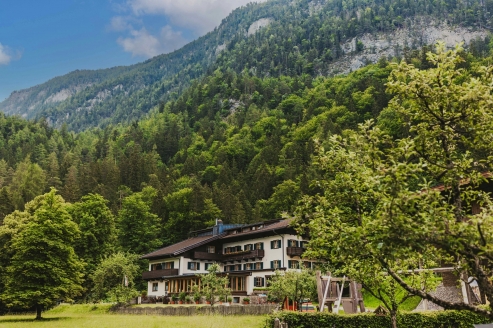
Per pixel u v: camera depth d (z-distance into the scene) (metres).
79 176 138.25
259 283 57.75
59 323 38.81
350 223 13.30
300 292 33.12
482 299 23.39
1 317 50.16
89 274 64.50
